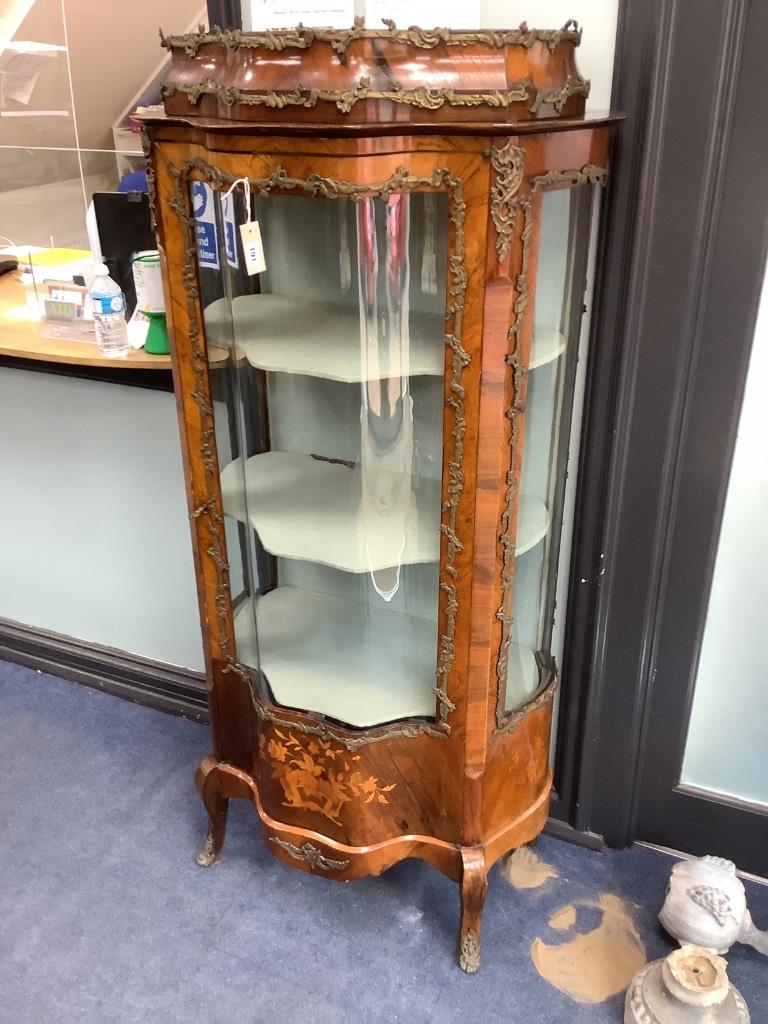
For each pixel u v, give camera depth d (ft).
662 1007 4.16
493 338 3.31
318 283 3.65
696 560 4.60
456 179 3.10
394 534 4.03
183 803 5.82
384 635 4.50
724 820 5.17
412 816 4.44
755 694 4.88
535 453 4.04
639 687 4.93
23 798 5.86
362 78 2.97
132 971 4.70
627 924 4.93
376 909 5.06
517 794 4.65
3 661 7.31
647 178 3.83
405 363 3.60
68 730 6.51
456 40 3.01
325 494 4.27
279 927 4.96
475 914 4.52
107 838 5.55
